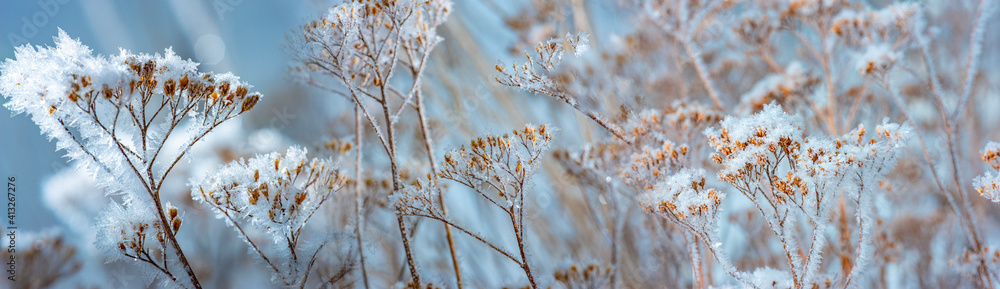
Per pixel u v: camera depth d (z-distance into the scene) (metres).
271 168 1.70
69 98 1.44
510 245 3.67
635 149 2.26
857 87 3.70
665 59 4.34
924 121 4.07
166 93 1.60
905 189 3.87
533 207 4.09
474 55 4.38
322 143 2.94
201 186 1.65
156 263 1.67
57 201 3.03
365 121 3.62
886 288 2.98
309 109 4.44
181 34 4.66
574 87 2.10
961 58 4.52
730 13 4.04
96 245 1.62
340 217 2.47
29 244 2.72
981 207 3.57
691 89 4.30
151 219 1.67
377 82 2.02
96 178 1.59
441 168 1.82
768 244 3.56
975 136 4.10
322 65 1.97
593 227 3.98
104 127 1.55
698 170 1.75
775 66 3.81
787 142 1.58
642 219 3.21
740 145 1.62
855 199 1.64
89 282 2.60
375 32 2.00
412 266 1.98
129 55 1.59
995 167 1.71
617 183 2.73
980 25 2.57
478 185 1.82
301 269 1.82
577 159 2.91
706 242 1.73
